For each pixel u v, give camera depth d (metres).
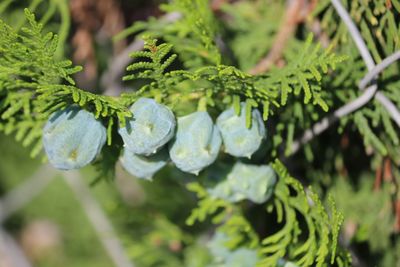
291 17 0.30
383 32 0.28
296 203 0.27
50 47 0.24
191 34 0.30
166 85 0.25
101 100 0.24
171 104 0.25
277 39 0.30
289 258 0.28
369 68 0.26
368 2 0.27
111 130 0.25
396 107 0.28
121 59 0.35
